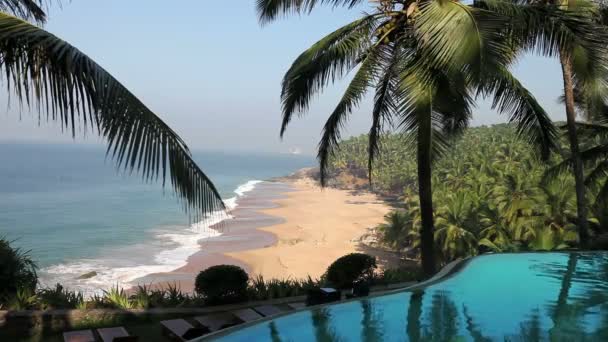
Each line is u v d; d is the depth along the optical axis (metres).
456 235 39.00
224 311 9.89
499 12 9.53
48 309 9.48
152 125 4.41
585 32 9.60
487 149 87.31
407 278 13.16
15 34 4.30
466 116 13.23
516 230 35.03
